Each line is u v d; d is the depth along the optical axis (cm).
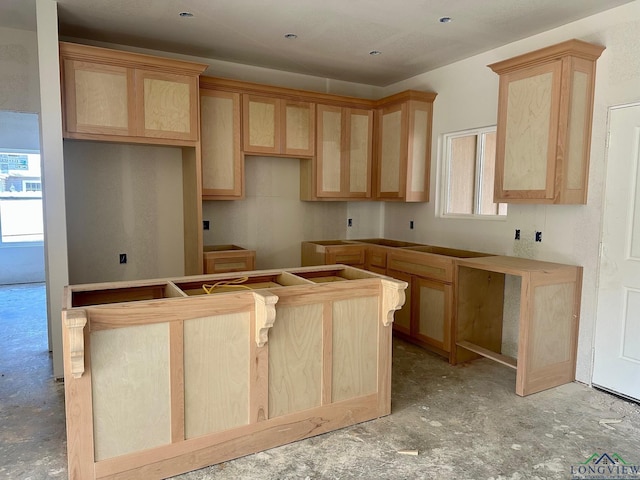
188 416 217
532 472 221
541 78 316
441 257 379
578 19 326
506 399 304
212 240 461
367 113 494
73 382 190
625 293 304
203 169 408
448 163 458
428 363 374
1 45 368
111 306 197
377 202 555
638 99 292
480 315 380
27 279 702
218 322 221
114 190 405
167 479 213
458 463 228
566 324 326
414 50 402
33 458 228
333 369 258
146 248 423
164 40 384
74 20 340
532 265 330
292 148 454
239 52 416
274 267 498
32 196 708
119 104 346
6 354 377
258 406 235
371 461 229
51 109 313
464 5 306
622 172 303
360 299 265
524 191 332
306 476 216
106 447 200
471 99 420
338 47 397
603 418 277
